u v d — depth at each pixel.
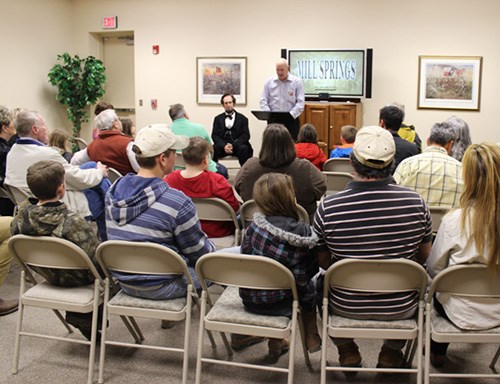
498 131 7.24
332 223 2.15
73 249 2.32
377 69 7.55
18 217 2.45
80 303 2.43
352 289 2.14
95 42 9.09
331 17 7.64
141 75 8.70
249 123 8.27
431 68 7.35
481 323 2.11
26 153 3.38
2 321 3.12
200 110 8.46
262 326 2.20
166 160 2.47
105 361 2.66
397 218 2.11
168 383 2.48
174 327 3.03
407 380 2.48
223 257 2.12
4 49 7.74
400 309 2.17
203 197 3.16
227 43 8.16
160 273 2.32
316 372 2.56
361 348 2.79
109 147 4.02
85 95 8.61
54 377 2.54
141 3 8.51
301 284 2.18
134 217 2.36
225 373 2.56
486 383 2.45
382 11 7.42
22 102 8.14
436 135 3.15
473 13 7.10
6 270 3.17
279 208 2.19
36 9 8.23
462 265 2.04
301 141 4.64
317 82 7.56
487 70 7.16
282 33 7.88
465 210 2.05
